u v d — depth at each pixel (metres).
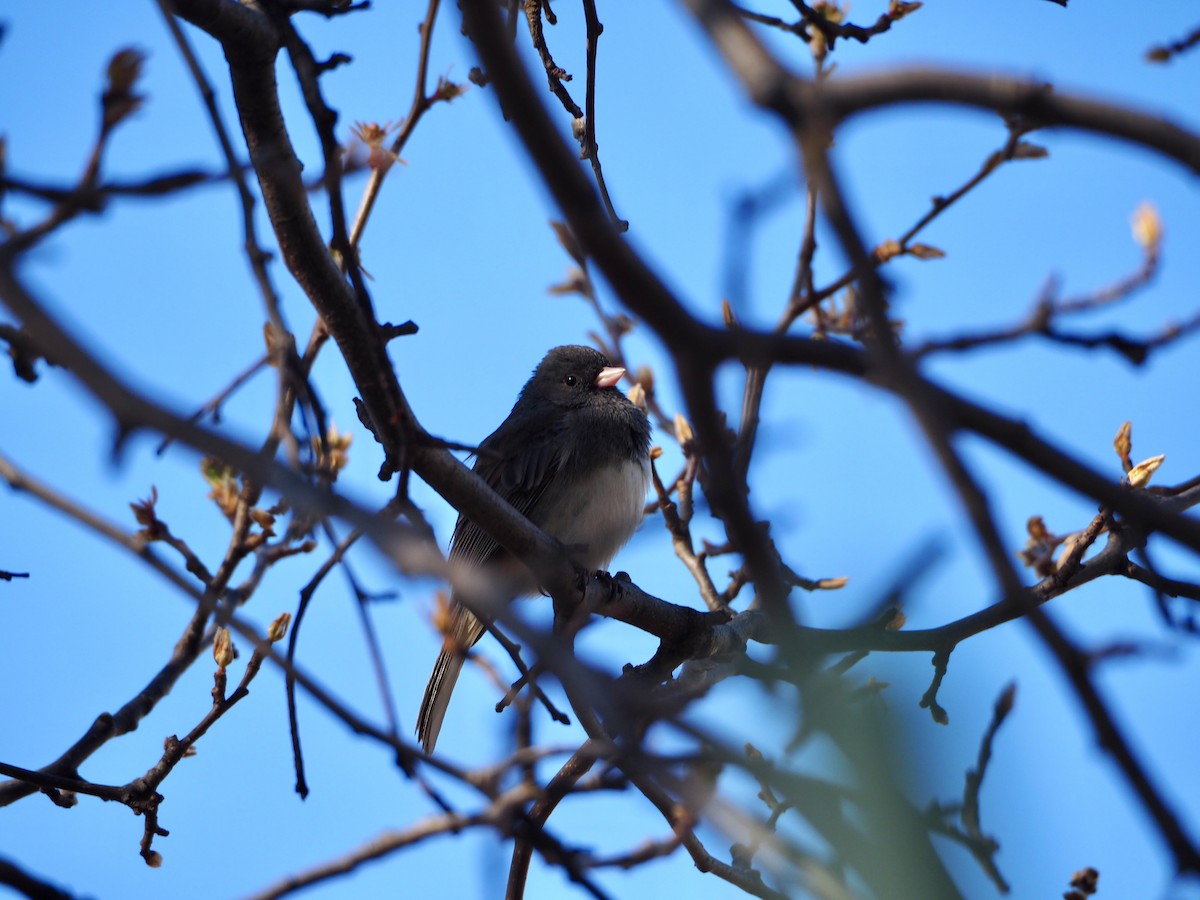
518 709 6.52
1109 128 4.04
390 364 6.87
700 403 4.51
